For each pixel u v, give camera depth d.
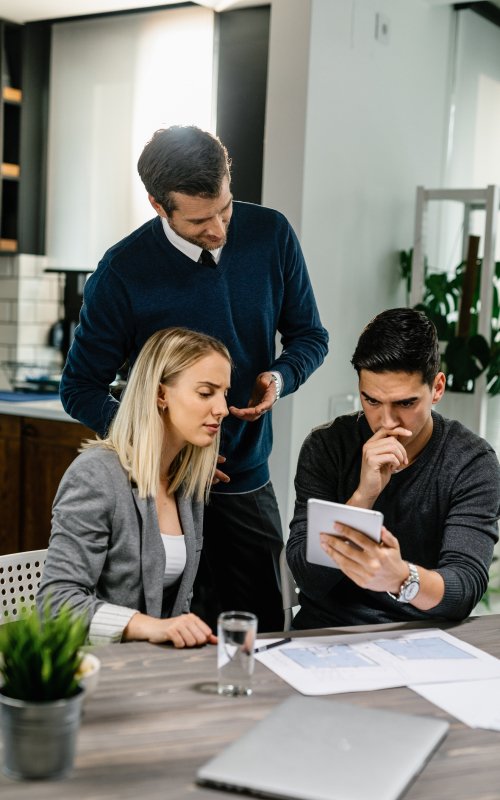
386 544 1.54
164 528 1.83
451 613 1.67
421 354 1.70
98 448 1.79
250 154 3.54
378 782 1.05
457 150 4.49
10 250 4.20
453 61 4.43
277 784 1.05
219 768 1.08
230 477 2.28
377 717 1.23
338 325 3.71
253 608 2.37
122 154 3.94
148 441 1.75
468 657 1.52
